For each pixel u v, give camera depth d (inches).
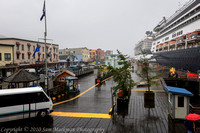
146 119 369.7
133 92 711.1
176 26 2030.0
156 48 3280.0
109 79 1177.4
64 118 389.1
